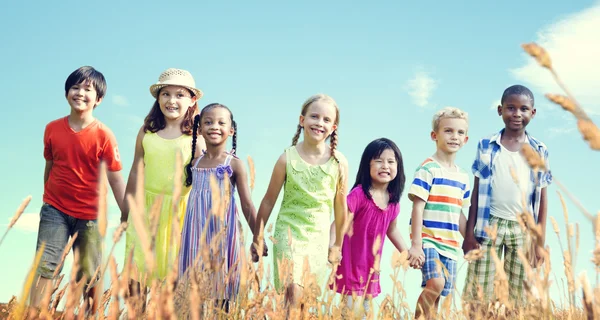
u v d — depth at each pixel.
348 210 3.56
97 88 3.84
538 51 0.60
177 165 0.87
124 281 0.86
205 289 1.45
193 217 3.10
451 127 3.94
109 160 3.83
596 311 0.91
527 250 1.31
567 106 0.59
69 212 3.70
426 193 3.77
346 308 1.91
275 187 3.37
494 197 4.13
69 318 0.93
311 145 3.37
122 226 0.85
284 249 3.08
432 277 3.58
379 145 3.67
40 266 2.16
